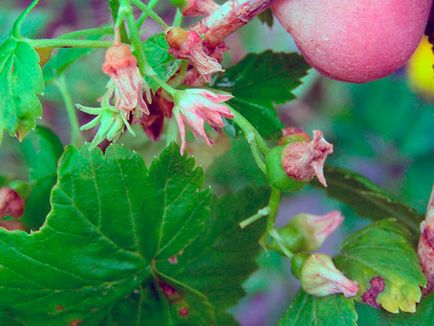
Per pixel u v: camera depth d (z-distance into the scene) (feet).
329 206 0.99
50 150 0.61
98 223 0.48
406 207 0.55
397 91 0.91
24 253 0.48
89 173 0.47
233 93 0.57
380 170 0.95
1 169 0.84
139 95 0.46
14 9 0.89
